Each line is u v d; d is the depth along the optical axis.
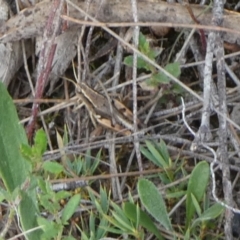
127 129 0.40
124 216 0.37
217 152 0.38
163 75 0.40
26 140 0.37
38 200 0.38
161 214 0.37
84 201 0.39
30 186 0.35
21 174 0.37
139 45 0.40
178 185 0.39
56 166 0.35
